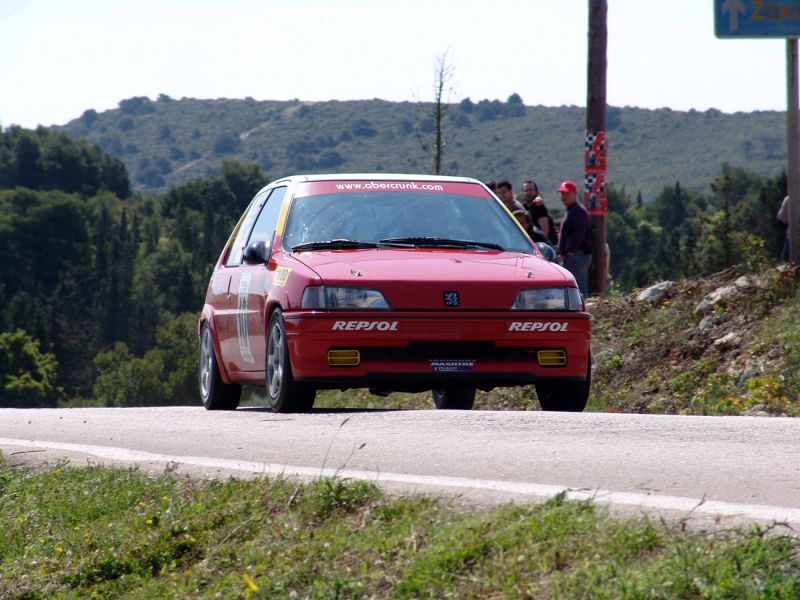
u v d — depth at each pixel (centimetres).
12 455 2397
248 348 2962
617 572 1109
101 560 1634
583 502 1324
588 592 1081
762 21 4294
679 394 3872
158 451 2270
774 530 1184
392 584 1241
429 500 1452
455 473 1741
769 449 1817
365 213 2905
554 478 1652
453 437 2070
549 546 1199
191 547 1590
